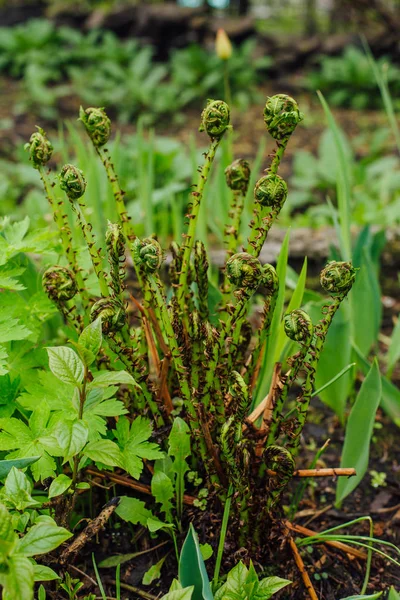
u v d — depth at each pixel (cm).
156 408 114
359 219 238
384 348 164
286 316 103
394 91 551
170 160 250
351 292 141
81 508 119
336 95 544
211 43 591
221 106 104
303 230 212
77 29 609
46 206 230
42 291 118
